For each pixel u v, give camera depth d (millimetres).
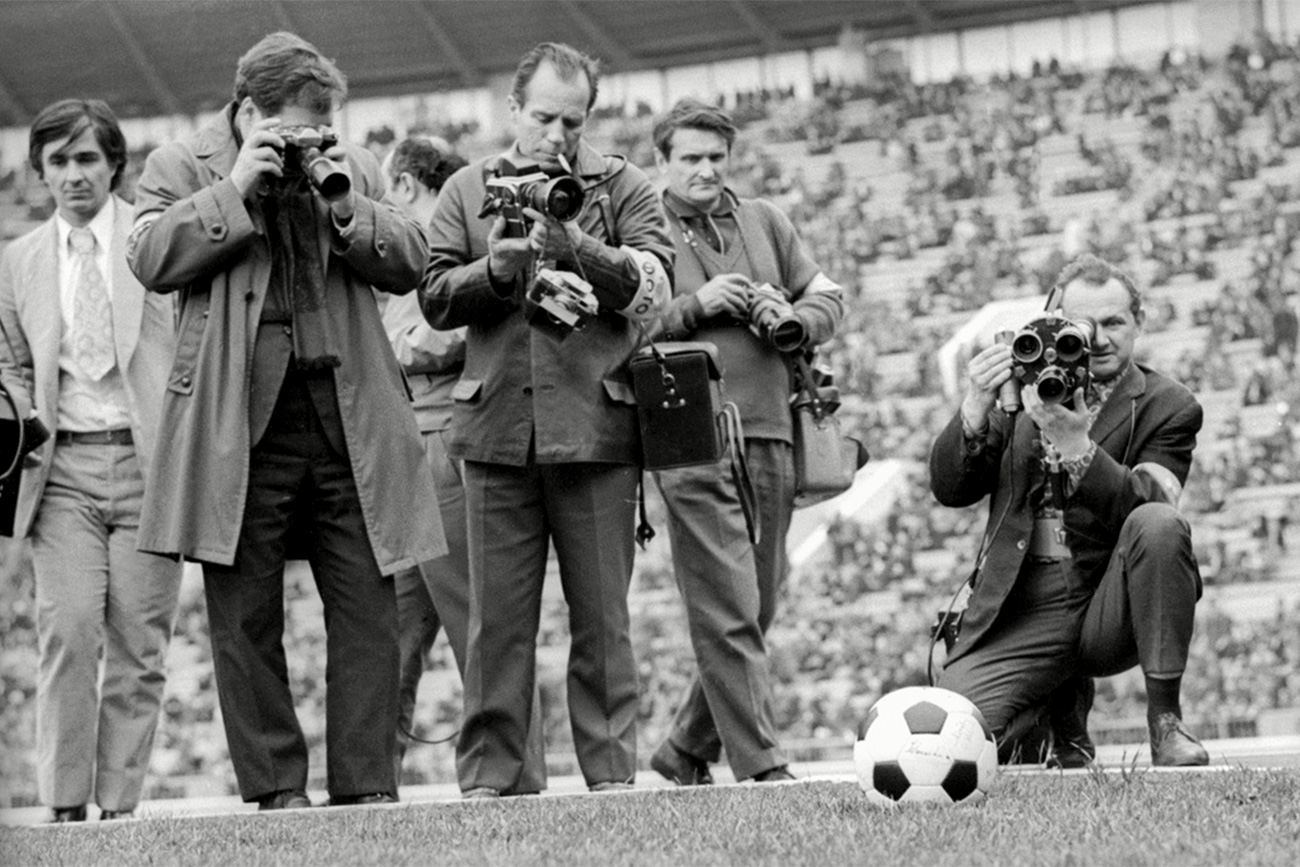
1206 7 29812
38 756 7973
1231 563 21266
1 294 8219
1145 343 25203
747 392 8180
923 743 5418
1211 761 8039
